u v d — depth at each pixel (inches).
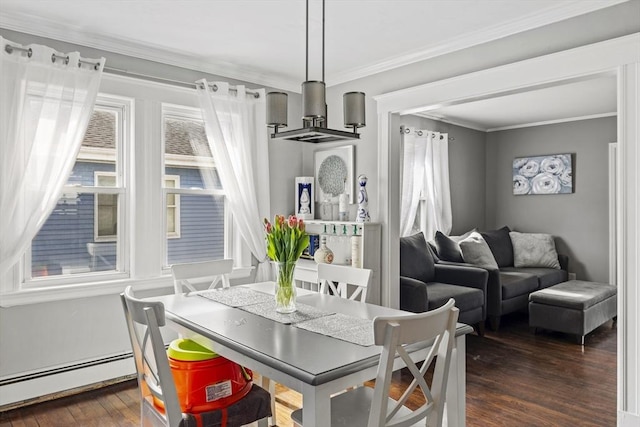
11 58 111.3
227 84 151.3
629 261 99.3
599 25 105.0
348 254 157.8
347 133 87.4
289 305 90.2
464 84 128.6
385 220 150.3
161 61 141.6
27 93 113.7
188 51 140.6
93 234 132.2
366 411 75.2
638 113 98.0
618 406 101.0
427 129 234.1
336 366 61.2
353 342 71.4
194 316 87.7
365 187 154.2
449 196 238.7
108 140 135.0
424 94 138.2
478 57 127.2
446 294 167.2
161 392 69.1
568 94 193.6
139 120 137.3
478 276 182.9
